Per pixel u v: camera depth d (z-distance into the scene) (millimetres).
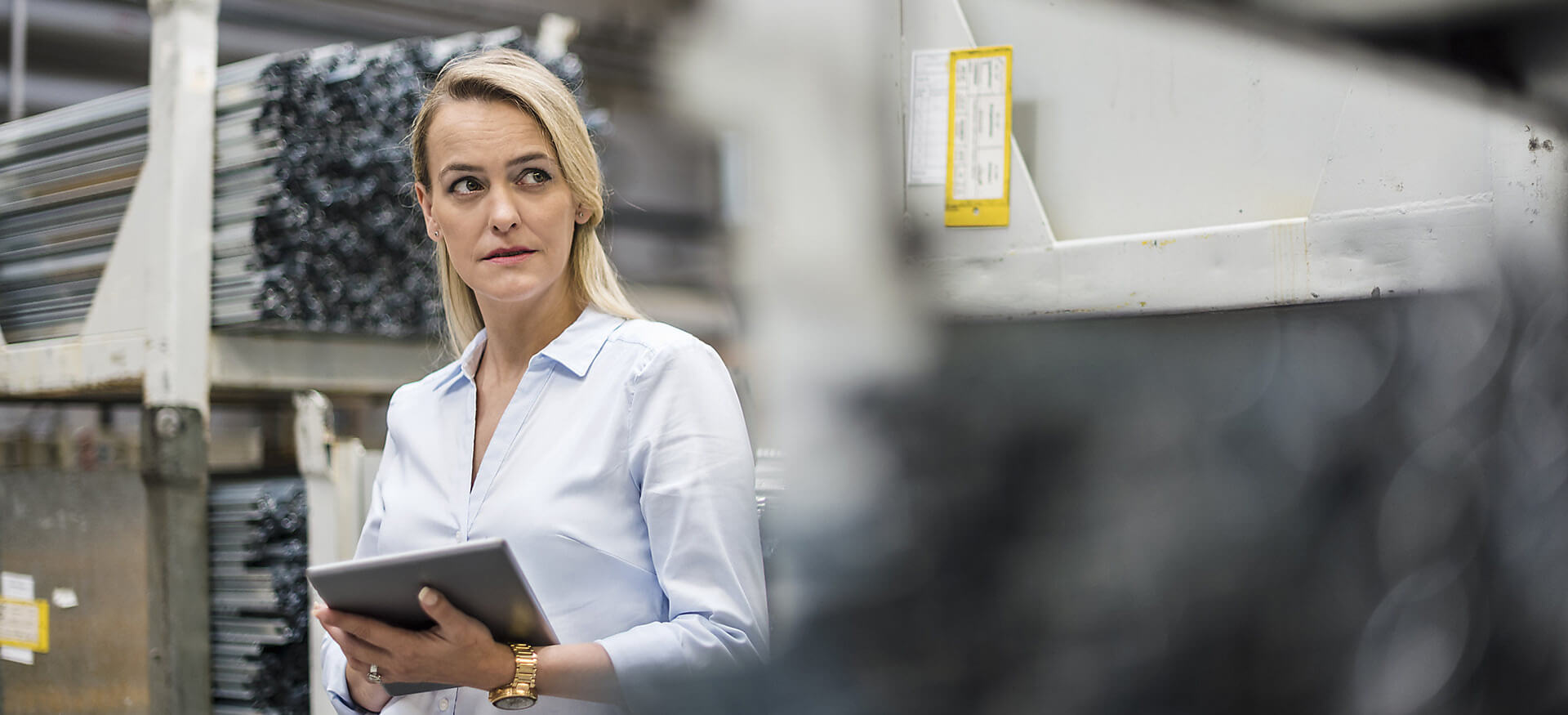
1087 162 968
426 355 2256
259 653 1884
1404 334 241
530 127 1108
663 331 1134
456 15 3660
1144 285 913
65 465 2707
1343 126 713
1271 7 299
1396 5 286
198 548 1904
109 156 2031
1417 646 207
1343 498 215
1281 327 235
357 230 2076
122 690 1918
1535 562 216
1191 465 211
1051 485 210
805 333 218
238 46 3449
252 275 1915
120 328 1944
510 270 1114
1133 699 201
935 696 203
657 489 1060
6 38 3090
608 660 978
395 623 977
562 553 1083
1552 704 205
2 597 2105
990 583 205
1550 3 281
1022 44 997
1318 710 201
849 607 209
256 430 3102
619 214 2986
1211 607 205
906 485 210
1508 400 233
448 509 1160
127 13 3309
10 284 2186
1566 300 258
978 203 1025
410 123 2141
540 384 1159
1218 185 868
